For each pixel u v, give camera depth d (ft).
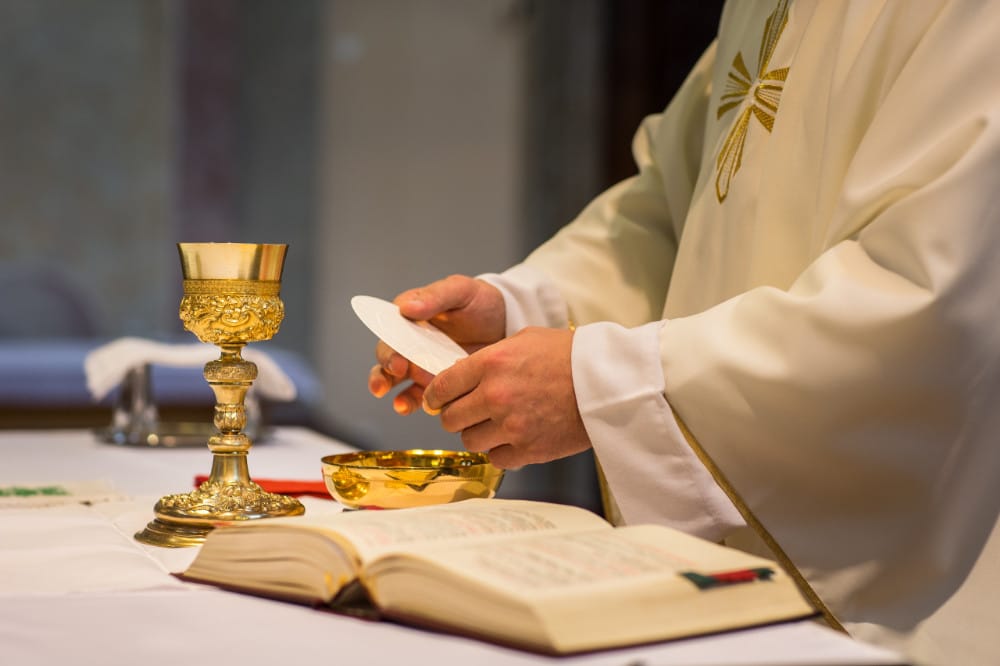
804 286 4.95
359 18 25.88
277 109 25.12
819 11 5.53
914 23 5.09
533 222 23.03
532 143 23.21
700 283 5.73
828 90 5.39
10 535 5.17
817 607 5.00
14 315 21.26
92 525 5.35
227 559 4.57
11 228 23.58
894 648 4.93
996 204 4.77
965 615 4.89
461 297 5.99
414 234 26.22
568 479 21.27
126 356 7.70
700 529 4.97
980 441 4.87
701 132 6.53
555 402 5.05
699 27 19.83
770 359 4.88
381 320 5.44
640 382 4.99
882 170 4.96
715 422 4.94
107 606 4.43
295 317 25.58
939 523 4.93
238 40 24.77
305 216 25.32
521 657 4.00
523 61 25.14
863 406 4.83
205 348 7.91
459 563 4.16
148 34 23.91
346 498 5.22
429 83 26.09
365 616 4.29
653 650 4.04
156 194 24.11
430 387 5.12
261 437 7.75
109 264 24.03
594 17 20.48
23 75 23.48
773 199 5.48
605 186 20.56
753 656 4.01
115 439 7.63
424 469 5.15
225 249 5.08
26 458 7.13
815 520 4.98
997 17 4.91
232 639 4.18
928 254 4.75
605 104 20.48
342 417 25.98
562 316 6.29
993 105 4.84
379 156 26.14
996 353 4.80
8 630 4.25
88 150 23.82
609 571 4.17
